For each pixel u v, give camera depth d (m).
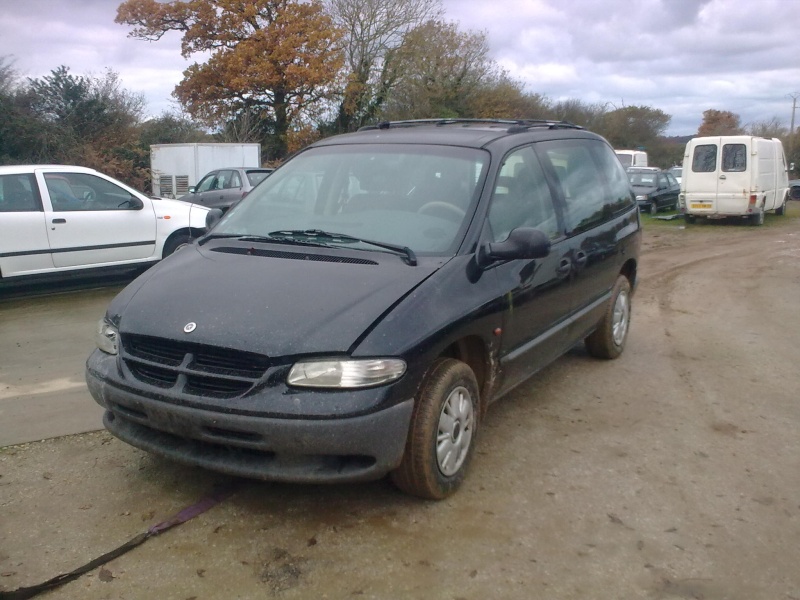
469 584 3.29
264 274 3.98
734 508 4.01
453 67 39.53
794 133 59.19
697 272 12.32
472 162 4.68
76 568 3.35
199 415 3.49
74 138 24.81
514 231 4.20
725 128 76.06
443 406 3.86
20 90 25.14
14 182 9.05
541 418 5.25
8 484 4.13
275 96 35.94
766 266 12.95
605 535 3.71
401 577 3.32
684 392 5.88
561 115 51.38
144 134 31.39
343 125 38.12
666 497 4.11
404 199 4.57
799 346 7.36
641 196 23.44
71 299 9.24
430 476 3.83
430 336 3.68
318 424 3.38
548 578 3.34
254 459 3.54
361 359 3.45
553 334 5.11
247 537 3.62
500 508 3.94
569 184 5.58
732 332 7.95
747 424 5.21
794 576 3.40
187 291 3.93
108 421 4.05
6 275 8.91
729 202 20.22
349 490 4.10
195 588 3.23
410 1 37.50
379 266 4.00
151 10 34.69
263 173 18.14
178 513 3.83
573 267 5.27
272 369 3.44
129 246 9.78
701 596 3.24
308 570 3.37
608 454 4.66
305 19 34.81
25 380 5.99
